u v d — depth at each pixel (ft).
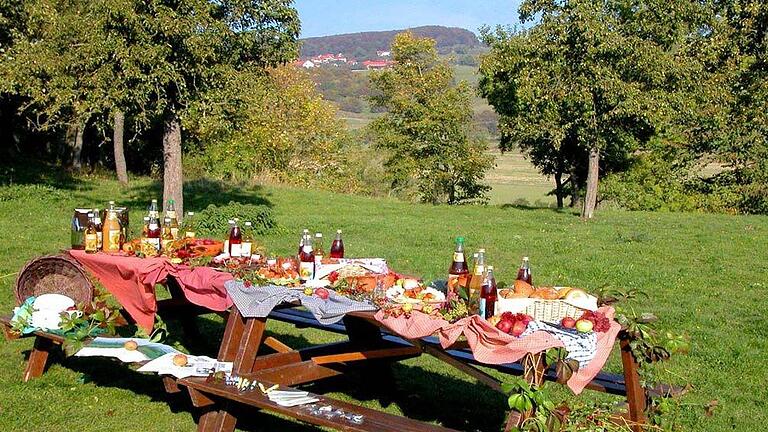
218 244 23.62
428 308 16.49
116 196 76.74
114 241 23.41
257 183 94.38
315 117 146.82
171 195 64.34
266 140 123.85
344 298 17.66
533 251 52.80
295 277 19.36
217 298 20.42
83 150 110.22
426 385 24.12
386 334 23.59
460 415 21.74
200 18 58.18
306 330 29.94
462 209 84.84
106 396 21.95
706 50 77.66
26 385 22.40
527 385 14.57
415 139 149.07
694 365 27.40
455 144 146.92
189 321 27.04
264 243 52.54
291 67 146.30
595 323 15.55
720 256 51.24
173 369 18.99
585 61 72.74
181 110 60.75
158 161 115.24
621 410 16.63
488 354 15.29
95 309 22.77
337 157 152.76
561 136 76.13
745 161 108.37
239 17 62.28
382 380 23.08
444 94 146.30
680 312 35.32
